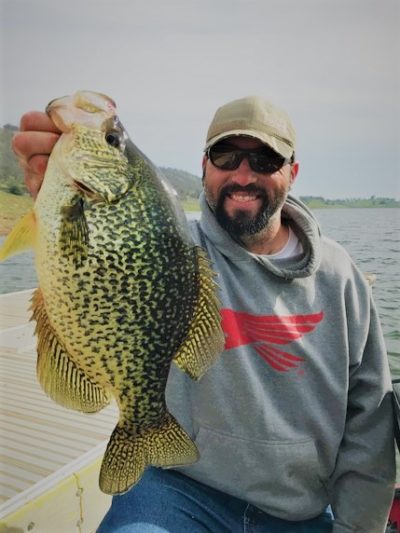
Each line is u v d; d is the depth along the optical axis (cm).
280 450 71
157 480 71
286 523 73
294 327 73
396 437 73
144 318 53
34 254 50
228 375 70
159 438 57
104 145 51
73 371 53
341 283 76
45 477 86
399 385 76
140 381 54
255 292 73
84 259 50
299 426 73
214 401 70
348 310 76
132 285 52
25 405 117
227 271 74
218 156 73
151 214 52
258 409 70
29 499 79
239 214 74
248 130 71
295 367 72
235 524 70
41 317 52
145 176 53
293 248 79
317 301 75
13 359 145
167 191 54
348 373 75
